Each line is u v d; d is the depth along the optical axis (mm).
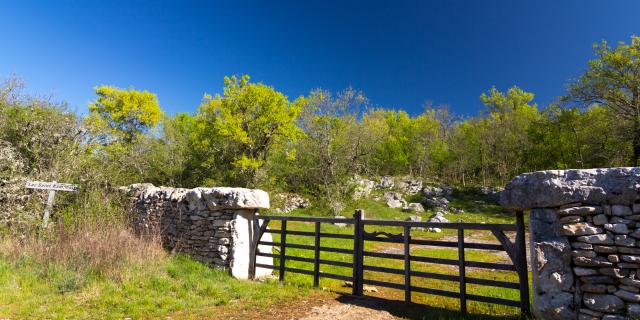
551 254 4438
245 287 6969
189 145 26078
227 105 24031
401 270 6180
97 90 30141
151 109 30953
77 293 6031
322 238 14281
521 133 37531
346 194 28047
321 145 27609
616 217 4145
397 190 35594
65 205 11195
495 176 39562
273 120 24062
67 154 12164
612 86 23812
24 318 4855
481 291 7660
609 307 4000
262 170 24375
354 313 5527
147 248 8156
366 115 32688
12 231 9266
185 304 5742
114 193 11711
